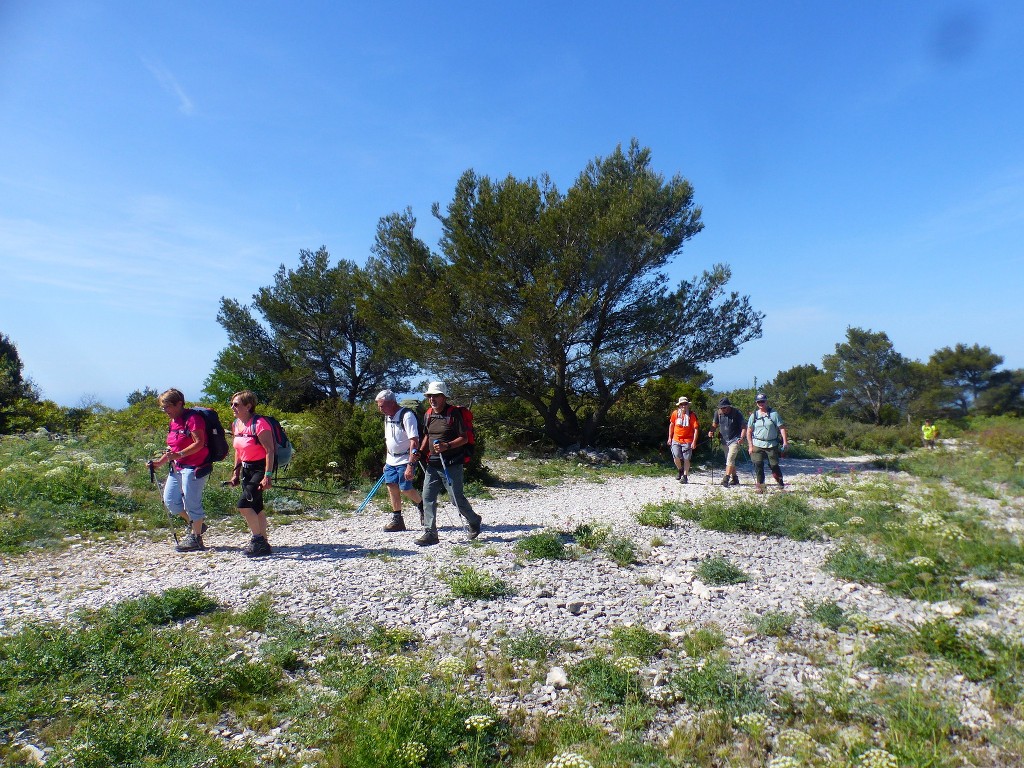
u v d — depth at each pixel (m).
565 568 6.75
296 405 30.02
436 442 7.63
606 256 17.44
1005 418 35.56
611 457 19.05
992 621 5.22
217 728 3.77
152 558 7.14
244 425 7.29
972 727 3.76
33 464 10.87
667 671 4.48
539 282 16.84
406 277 18.56
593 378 19.22
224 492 10.04
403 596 5.80
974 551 6.77
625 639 4.84
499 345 18.66
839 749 3.50
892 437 27.22
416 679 4.19
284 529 8.84
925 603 5.72
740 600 5.92
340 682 4.17
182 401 7.57
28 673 4.16
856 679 4.37
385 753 3.37
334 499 10.88
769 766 3.35
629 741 3.62
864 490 10.66
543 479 14.84
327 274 29.64
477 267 18.50
